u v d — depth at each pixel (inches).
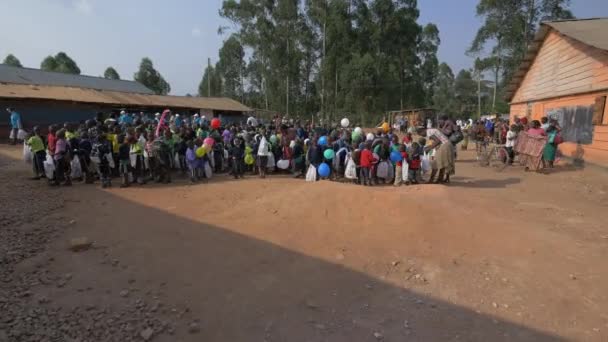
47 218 275.6
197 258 209.0
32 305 161.2
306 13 1509.6
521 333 147.6
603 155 486.6
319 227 254.2
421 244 227.8
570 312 160.6
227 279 185.8
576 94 558.9
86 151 400.5
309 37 1537.9
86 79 1545.3
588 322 153.6
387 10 1561.3
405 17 1584.6
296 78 1604.3
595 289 176.7
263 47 1533.0
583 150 535.5
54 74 1448.1
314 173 441.1
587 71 532.7
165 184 415.8
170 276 187.9
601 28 523.2
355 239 236.8
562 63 615.2
